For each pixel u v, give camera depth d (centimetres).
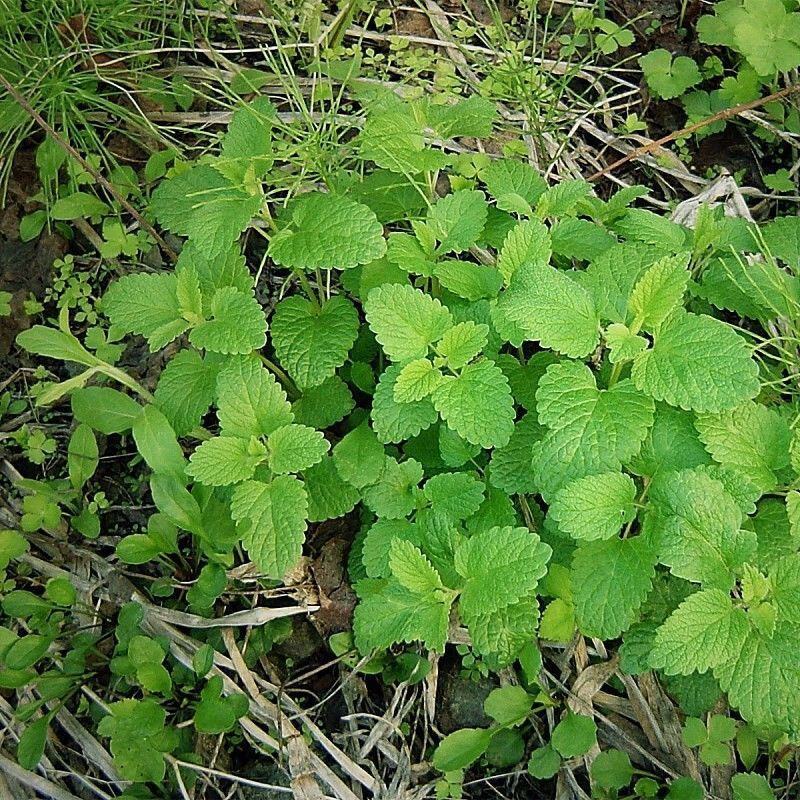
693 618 29
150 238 47
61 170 49
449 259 41
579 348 32
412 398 33
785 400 41
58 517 39
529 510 38
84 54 49
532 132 50
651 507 32
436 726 38
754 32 48
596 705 37
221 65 53
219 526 37
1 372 45
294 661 39
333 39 53
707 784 36
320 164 41
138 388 39
